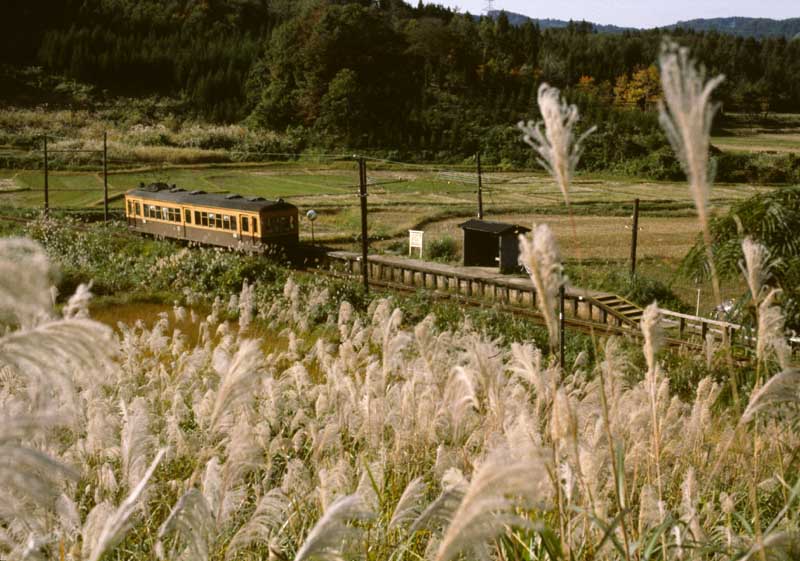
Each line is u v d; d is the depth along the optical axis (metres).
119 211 56.28
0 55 160.12
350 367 6.80
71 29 162.88
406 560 3.40
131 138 112.50
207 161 96.44
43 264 1.46
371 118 131.12
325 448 4.85
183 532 2.53
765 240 8.90
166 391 7.47
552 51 198.50
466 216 62.94
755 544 2.30
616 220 61.81
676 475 4.23
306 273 34.56
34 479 1.64
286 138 123.31
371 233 53.59
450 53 165.75
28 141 97.12
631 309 30.34
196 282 30.61
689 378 13.87
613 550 2.92
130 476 3.72
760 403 2.84
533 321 27.19
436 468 3.96
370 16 148.25
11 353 1.45
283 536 3.58
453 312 26.92
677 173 91.88
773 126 186.00
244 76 157.38
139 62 159.00
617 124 103.75
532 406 4.83
